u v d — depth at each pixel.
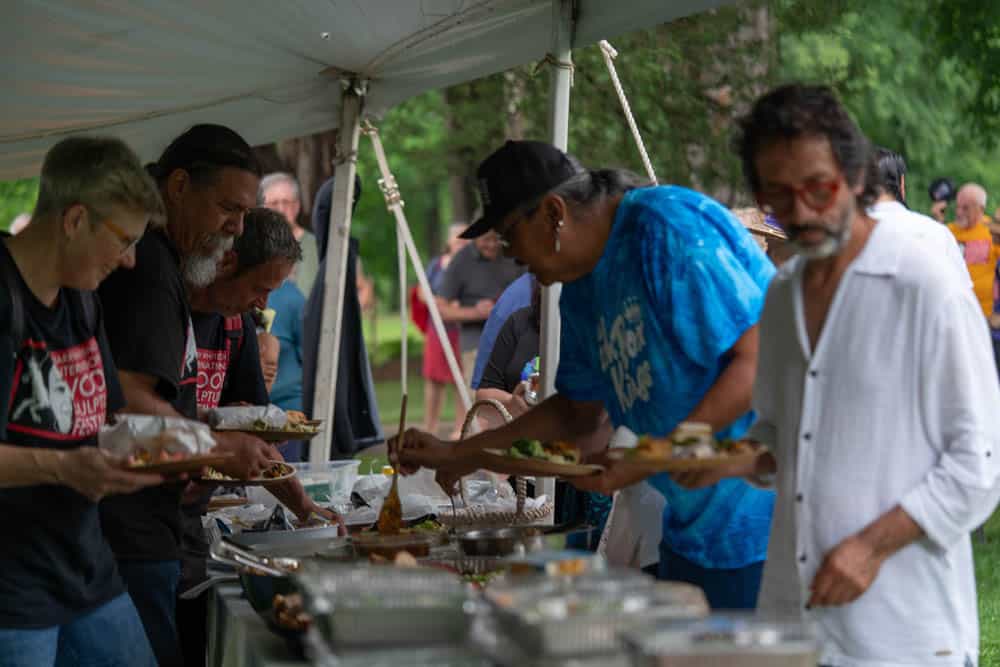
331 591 2.18
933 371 2.32
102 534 3.52
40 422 2.87
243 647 2.94
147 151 5.79
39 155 5.84
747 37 10.12
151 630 3.59
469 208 18.00
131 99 5.32
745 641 1.95
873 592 2.37
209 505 4.38
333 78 5.21
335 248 5.34
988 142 11.85
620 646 2.02
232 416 3.82
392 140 14.04
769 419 2.56
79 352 2.99
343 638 2.14
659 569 3.23
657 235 2.80
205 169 3.55
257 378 4.16
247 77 5.14
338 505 4.30
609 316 2.97
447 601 2.17
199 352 3.89
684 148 10.21
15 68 4.91
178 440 2.74
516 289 5.45
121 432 2.75
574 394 3.29
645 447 2.50
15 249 2.84
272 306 6.63
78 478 2.69
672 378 2.83
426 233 27.78
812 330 2.44
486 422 6.21
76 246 2.85
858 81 11.76
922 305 2.32
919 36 11.52
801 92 2.29
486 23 4.45
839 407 2.38
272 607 2.89
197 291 3.75
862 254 2.37
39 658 2.94
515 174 2.90
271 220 3.85
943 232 3.11
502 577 2.50
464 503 3.74
